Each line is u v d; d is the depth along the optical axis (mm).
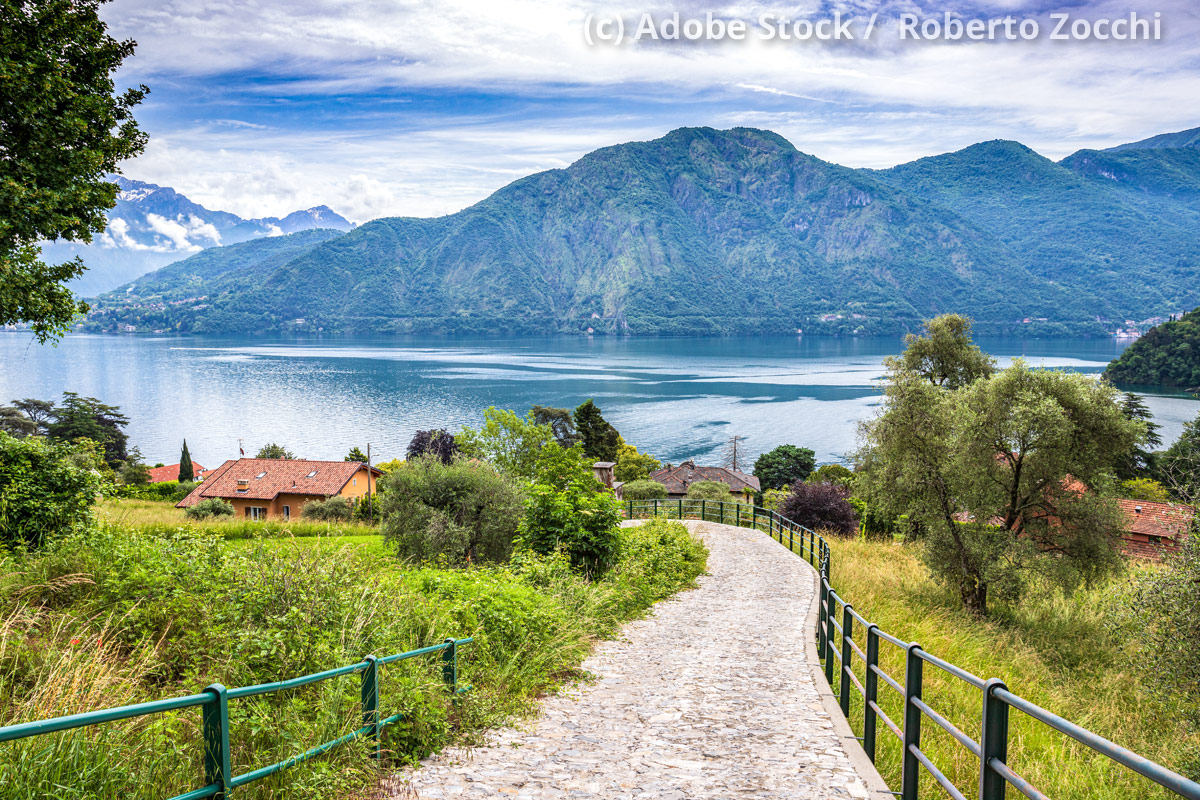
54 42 12617
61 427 80812
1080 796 6750
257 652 5430
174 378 195250
